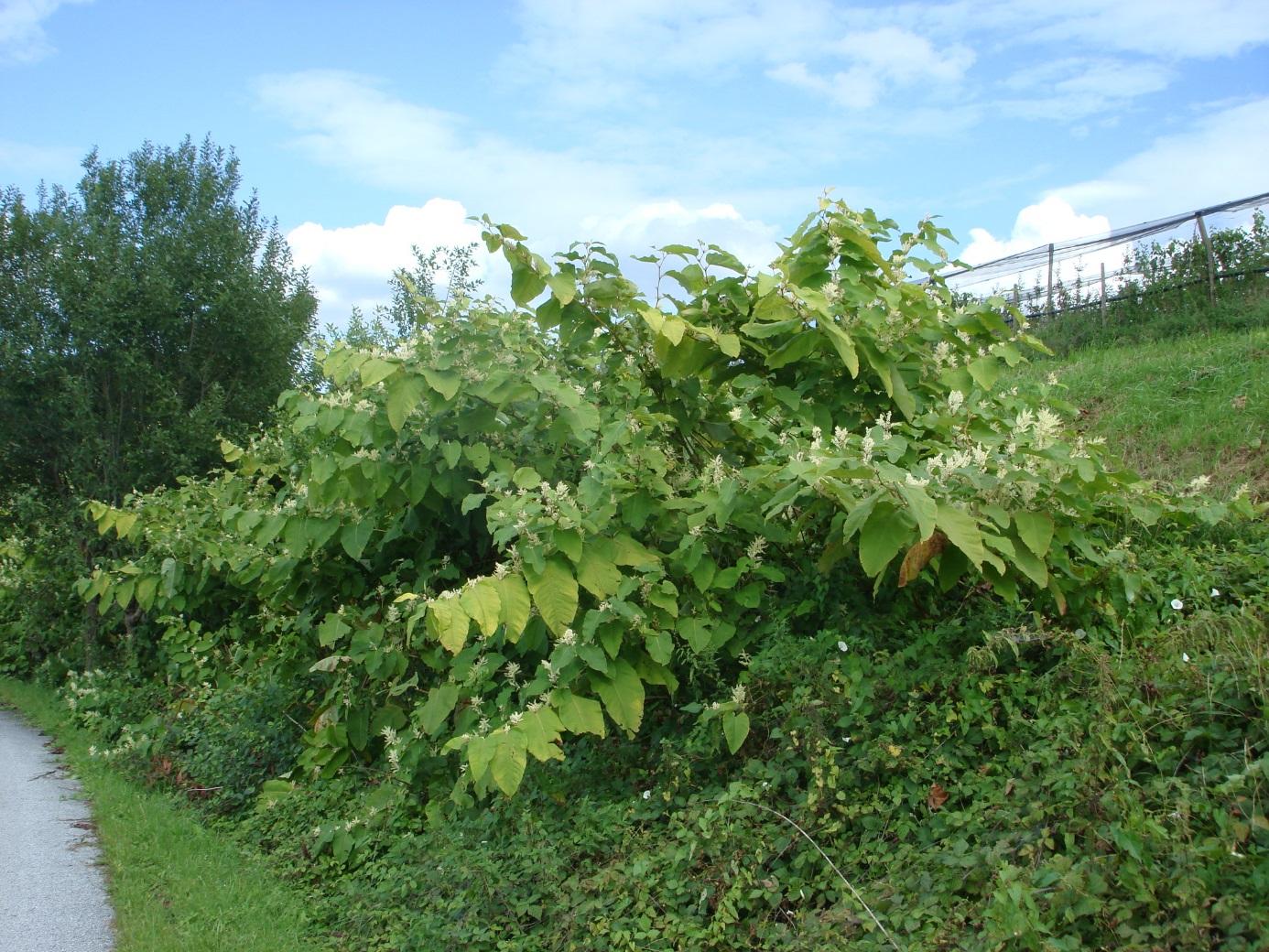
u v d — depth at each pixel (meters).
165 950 4.63
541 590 4.72
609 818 4.90
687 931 4.04
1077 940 3.03
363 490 5.76
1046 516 4.17
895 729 4.26
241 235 14.02
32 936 4.88
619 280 5.24
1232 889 2.99
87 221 13.52
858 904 3.71
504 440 5.86
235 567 7.53
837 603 5.02
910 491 3.69
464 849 4.98
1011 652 4.52
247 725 7.58
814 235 5.25
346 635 6.61
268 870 5.81
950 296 5.72
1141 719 3.78
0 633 14.06
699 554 4.96
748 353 5.37
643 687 5.03
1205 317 11.27
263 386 13.88
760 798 4.40
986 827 3.80
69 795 7.67
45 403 12.68
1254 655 3.78
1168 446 7.67
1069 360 11.59
